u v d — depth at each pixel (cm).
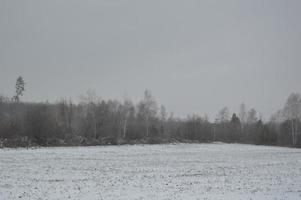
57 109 10088
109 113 9894
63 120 9238
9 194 2103
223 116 14875
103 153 5419
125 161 4244
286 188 2488
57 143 7412
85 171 3200
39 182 2542
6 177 2720
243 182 2738
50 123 7656
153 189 2364
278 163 4362
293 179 2927
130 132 9506
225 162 4384
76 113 10006
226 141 12219
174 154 5606
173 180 2781
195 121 12394
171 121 14488
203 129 11931
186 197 2116
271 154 6066
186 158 4878
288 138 11038
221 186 2539
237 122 13550
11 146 6397
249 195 2209
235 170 3528
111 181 2662
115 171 3266
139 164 3934
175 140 10256
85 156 4788
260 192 2320
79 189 2308
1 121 7425
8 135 7019
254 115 15150
